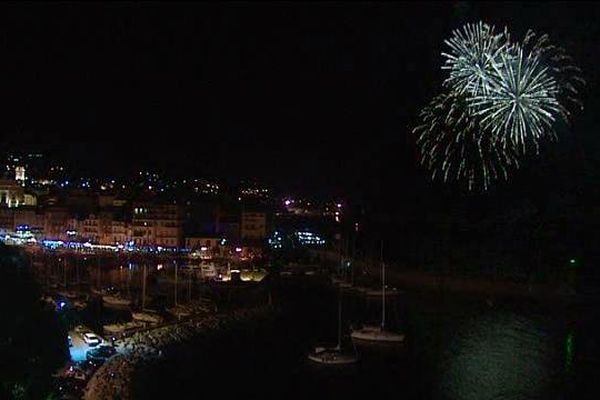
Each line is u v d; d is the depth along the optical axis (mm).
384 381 107938
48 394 65562
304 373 111500
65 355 83938
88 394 90188
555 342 131125
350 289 195500
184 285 196625
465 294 186500
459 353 124062
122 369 107125
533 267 187125
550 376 109562
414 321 151625
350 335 136750
